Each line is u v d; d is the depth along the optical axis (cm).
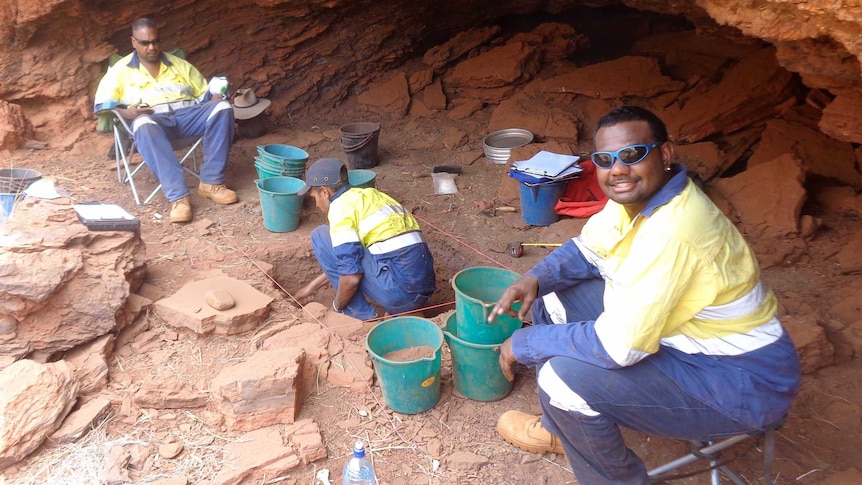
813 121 678
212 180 587
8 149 661
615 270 250
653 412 238
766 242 501
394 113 842
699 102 715
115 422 316
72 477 284
